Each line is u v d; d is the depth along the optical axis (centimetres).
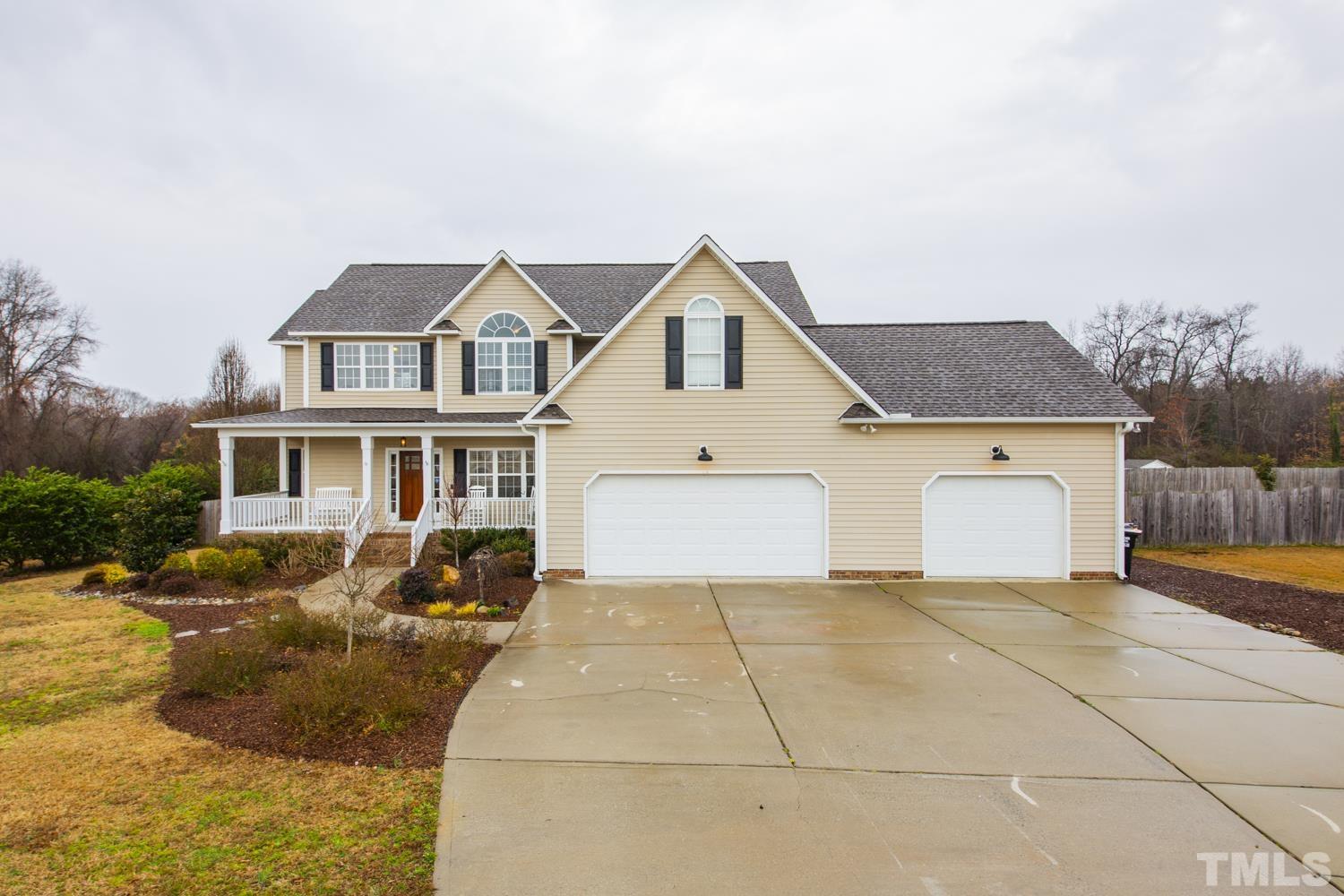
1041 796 523
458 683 762
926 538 1401
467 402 1883
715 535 1413
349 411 1864
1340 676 803
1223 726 654
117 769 569
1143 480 2616
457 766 568
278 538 1534
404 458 1919
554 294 2064
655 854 446
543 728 647
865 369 1553
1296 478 2556
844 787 536
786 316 1388
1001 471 1394
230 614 1124
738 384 1407
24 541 1614
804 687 763
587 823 482
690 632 1003
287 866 438
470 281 1878
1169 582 1386
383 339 1925
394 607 1155
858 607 1165
